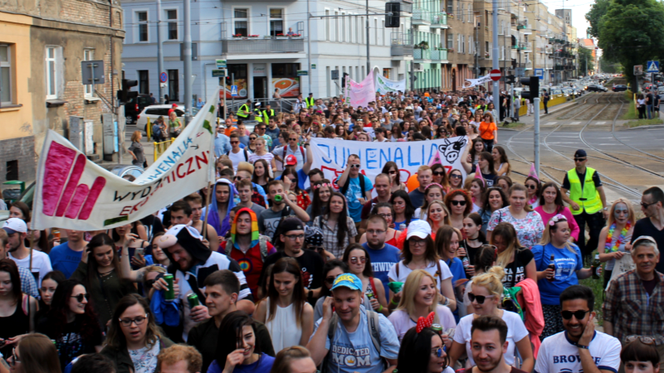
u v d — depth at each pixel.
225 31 47.97
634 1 82.38
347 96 37.66
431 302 5.67
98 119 24.58
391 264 7.07
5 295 5.70
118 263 6.23
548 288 7.29
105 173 6.40
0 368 4.84
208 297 5.27
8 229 6.80
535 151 12.48
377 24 62.16
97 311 6.05
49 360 4.69
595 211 10.81
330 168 12.96
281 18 49.28
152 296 5.91
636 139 31.48
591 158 25.23
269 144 16.20
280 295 5.63
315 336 5.24
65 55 22.05
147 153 29.67
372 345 5.32
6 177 18.72
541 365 5.43
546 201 9.35
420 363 4.60
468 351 5.50
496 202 9.17
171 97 49.47
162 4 48.94
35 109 20.17
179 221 7.33
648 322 6.18
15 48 19.06
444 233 7.01
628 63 83.69
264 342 5.02
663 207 7.51
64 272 6.90
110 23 25.44
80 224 6.39
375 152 13.38
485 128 18.88
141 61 50.03
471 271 7.02
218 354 4.83
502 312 5.61
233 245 7.23
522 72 42.50
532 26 138.50
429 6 78.25
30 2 19.73
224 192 8.64
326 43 51.44
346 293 5.16
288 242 6.67
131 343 5.05
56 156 6.16
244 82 49.06
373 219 7.11
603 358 5.23
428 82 77.00
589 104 69.25
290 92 49.84
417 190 10.36
